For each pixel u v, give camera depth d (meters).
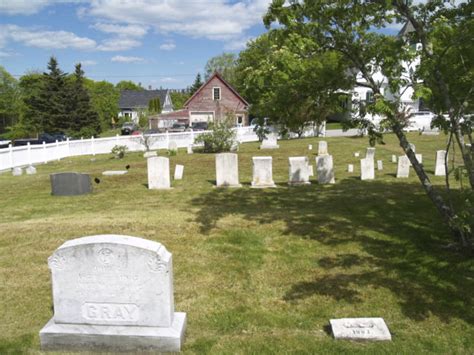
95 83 91.94
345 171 19.98
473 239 8.18
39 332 5.46
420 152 25.94
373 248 8.77
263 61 8.41
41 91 53.81
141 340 5.29
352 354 5.21
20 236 9.79
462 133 7.95
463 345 5.43
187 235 9.73
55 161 30.75
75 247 5.29
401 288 7.01
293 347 5.38
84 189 15.66
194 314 6.32
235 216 11.30
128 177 19.28
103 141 35.53
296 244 9.16
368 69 8.84
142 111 48.88
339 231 9.84
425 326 5.90
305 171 16.34
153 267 5.25
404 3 8.00
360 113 8.70
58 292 5.40
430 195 8.64
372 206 12.08
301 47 8.09
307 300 6.73
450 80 8.10
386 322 6.03
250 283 7.38
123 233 9.88
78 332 5.35
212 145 30.19
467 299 6.59
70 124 53.31
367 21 8.50
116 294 5.34
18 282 7.47
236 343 5.49
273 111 9.30
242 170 21.25
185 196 14.63
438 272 7.54
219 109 58.34
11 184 19.34
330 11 8.30
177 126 56.66
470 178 7.77
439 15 8.00
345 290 7.00
